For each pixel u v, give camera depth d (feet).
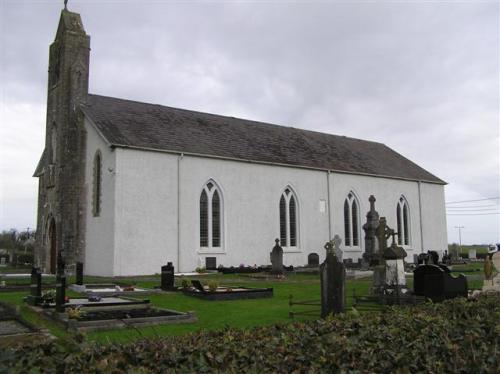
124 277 92.43
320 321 27.71
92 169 102.99
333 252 42.75
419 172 163.53
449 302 35.76
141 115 112.47
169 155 103.35
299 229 125.80
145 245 97.86
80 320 41.50
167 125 112.98
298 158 129.49
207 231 108.88
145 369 18.02
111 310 48.65
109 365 18.30
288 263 122.01
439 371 19.29
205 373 17.92
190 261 104.12
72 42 110.52
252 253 115.34
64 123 109.09
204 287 65.67
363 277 96.07
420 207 157.79
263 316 47.11
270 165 121.19
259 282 84.38
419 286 54.19
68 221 104.47
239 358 19.77
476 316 28.78
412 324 26.13
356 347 21.39
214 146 113.50
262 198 118.83
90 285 70.59
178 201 103.55
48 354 19.66
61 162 108.88
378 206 145.07
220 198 111.65
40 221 119.55
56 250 108.58
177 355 19.72
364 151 158.30
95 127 100.89
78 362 18.53
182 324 42.80
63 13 112.78
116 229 94.48
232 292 61.21
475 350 21.53
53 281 84.94
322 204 131.34
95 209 101.71
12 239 245.86
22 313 48.11
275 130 140.67
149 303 51.72
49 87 120.06
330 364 19.26
